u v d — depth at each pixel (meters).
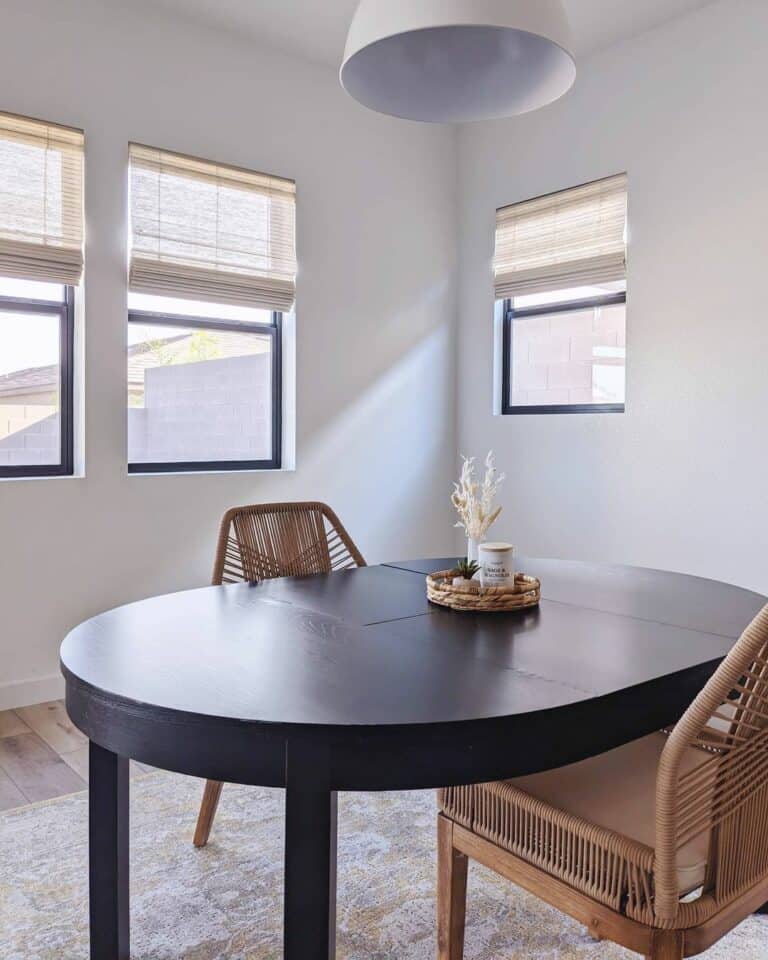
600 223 3.69
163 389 3.54
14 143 2.99
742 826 1.23
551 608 1.78
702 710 1.11
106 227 3.22
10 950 1.67
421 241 4.25
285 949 1.13
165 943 1.70
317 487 3.90
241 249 3.59
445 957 1.51
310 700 1.17
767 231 3.10
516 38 1.89
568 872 1.27
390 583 2.05
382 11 1.65
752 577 3.19
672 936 1.15
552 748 1.15
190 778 2.54
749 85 3.14
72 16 3.11
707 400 3.31
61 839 2.13
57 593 3.16
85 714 1.25
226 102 3.53
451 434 4.44
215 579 2.25
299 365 3.82
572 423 3.84
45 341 3.21
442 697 1.18
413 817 2.28
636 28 3.46
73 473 3.28
